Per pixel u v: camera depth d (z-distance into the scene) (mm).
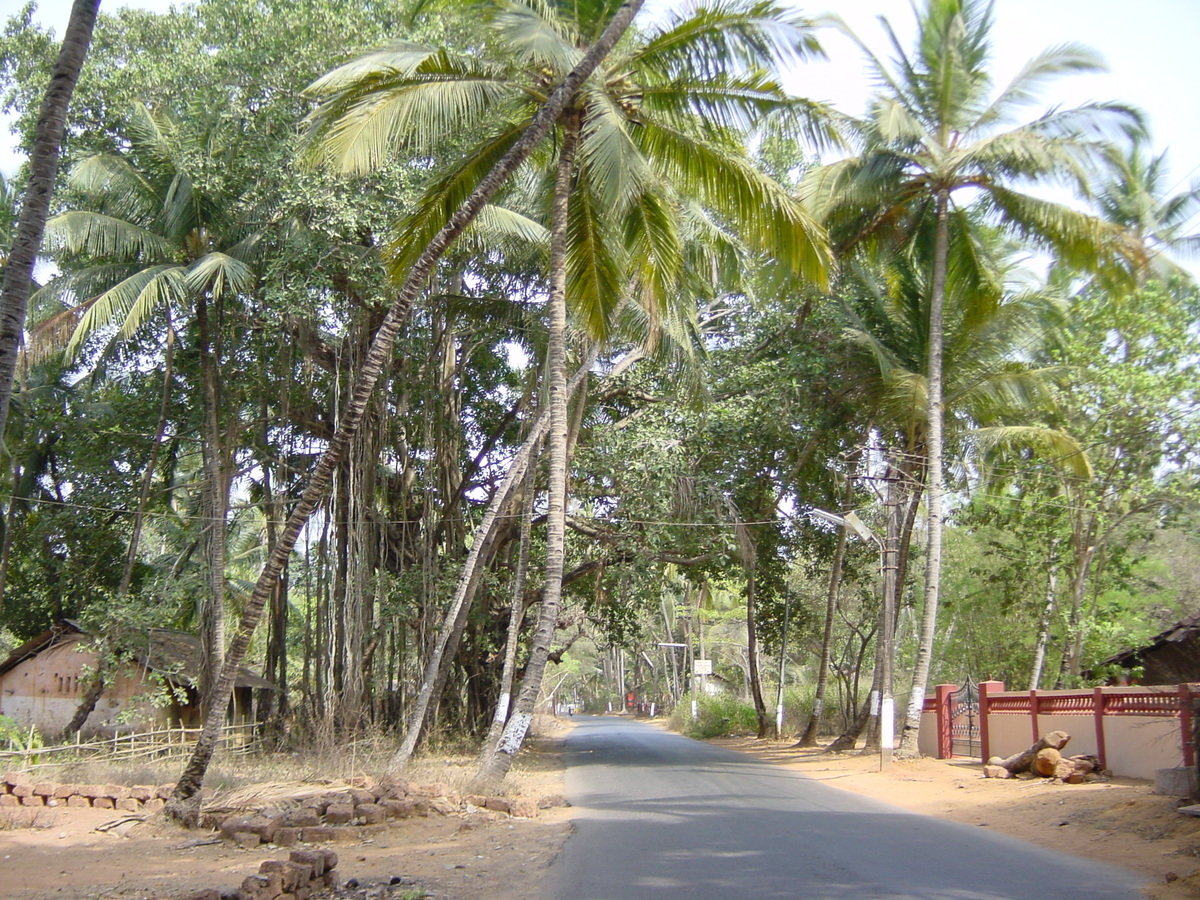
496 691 27688
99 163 18984
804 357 22766
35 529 26172
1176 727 13648
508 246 20688
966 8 19141
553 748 30438
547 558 15539
